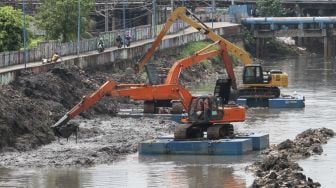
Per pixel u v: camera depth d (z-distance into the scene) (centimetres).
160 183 7181
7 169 7712
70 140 8894
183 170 7650
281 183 6688
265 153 8269
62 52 13175
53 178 7381
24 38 11769
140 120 10269
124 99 11469
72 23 15125
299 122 10450
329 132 9175
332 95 13188
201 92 13225
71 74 11412
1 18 13175
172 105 10500
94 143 8775
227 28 19412
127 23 19875
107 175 7488
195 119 8506
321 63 18775
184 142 8306
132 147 8569
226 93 10219
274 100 11944
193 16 13488
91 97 9325
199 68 15562
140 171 7631
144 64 12662
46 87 10500
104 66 13575
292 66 18038
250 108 11944
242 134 8862
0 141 8362
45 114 9425
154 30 17038
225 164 7862
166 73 12106
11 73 10456
